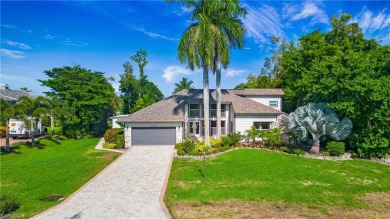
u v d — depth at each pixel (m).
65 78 38.81
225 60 25.47
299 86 31.97
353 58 22.02
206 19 24.64
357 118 22.84
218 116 28.67
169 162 21.02
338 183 15.57
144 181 15.98
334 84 22.12
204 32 24.00
